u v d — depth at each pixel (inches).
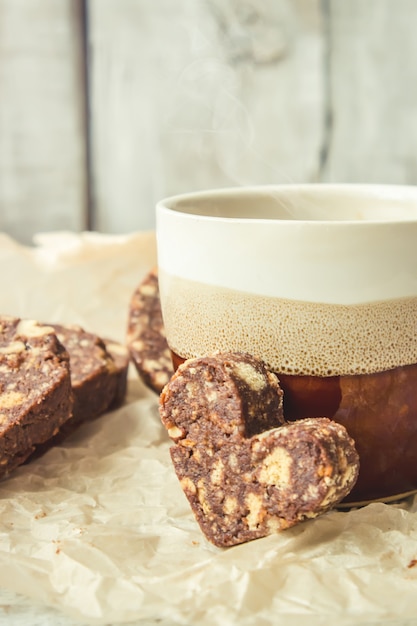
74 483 14.4
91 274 20.9
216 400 12.6
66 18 27.2
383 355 13.0
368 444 13.3
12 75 27.5
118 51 27.4
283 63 27.0
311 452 12.0
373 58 27.0
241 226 12.8
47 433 14.6
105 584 11.9
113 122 28.1
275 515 12.3
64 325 17.2
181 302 13.7
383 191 15.2
